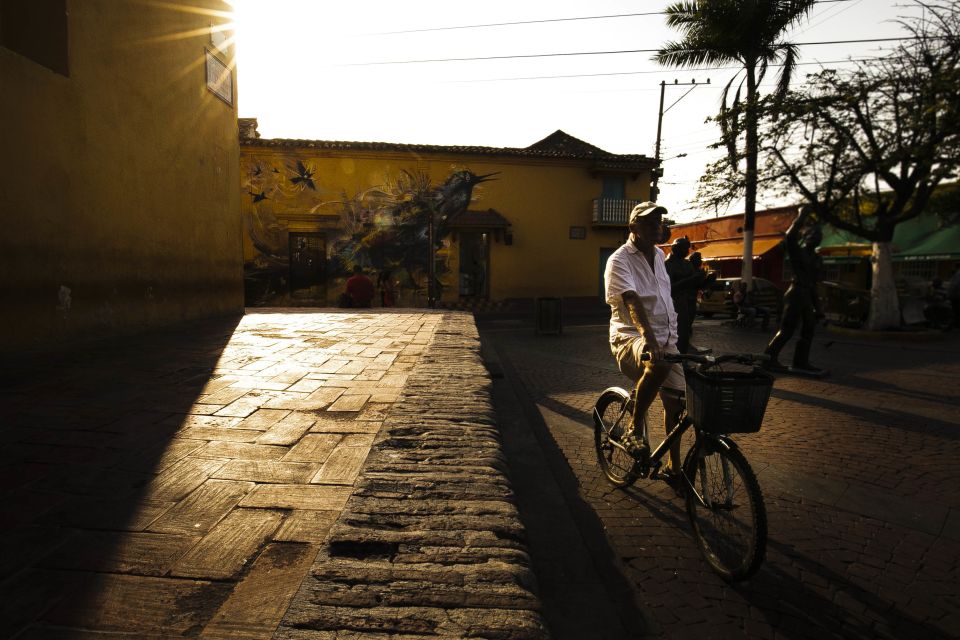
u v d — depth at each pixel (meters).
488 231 21.33
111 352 5.52
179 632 1.37
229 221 10.12
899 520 3.14
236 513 2.04
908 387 6.86
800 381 7.26
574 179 21.86
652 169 22.03
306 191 20.20
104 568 1.65
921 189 11.60
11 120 5.16
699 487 2.68
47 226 5.63
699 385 2.32
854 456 4.24
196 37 8.73
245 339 6.71
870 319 12.58
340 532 1.81
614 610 2.18
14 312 5.23
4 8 5.23
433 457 2.56
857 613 2.26
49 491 2.18
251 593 1.54
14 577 1.58
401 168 20.67
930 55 10.68
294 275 20.42
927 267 20.33
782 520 3.13
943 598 2.38
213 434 2.94
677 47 16.12
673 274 6.26
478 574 1.60
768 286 17.38
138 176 7.22
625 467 3.49
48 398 3.60
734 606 2.29
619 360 3.05
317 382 4.25
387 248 20.70
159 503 2.10
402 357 5.45
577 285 22.06
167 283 7.99
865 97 11.04
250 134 21.42
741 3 14.93
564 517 2.96
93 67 6.33
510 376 7.79
